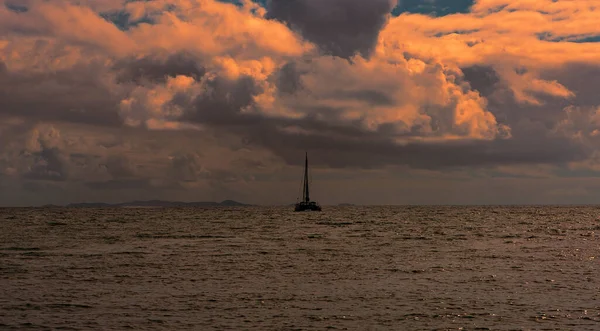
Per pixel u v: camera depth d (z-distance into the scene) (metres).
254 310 36.09
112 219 182.75
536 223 149.38
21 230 116.81
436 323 32.97
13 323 32.84
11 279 47.25
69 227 129.50
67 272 51.22
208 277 48.53
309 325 32.62
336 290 42.50
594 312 35.28
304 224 146.75
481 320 33.59
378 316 34.56
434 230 116.56
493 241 86.62
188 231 113.88
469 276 49.06
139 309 36.28
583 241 86.38
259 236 98.25
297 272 51.50
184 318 34.12
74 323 32.94
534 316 34.38
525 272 51.22
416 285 44.59
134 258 62.12
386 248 74.38
